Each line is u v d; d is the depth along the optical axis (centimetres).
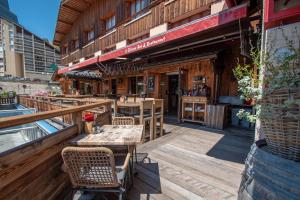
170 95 876
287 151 111
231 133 507
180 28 384
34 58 4256
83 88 1567
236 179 263
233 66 604
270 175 108
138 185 252
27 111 1072
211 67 638
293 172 98
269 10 213
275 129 116
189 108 646
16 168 146
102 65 870
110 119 422
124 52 553
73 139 227
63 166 203
